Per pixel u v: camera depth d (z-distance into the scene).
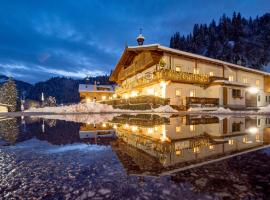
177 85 22.14
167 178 2.11
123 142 4.45
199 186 1.89
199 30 135.38
